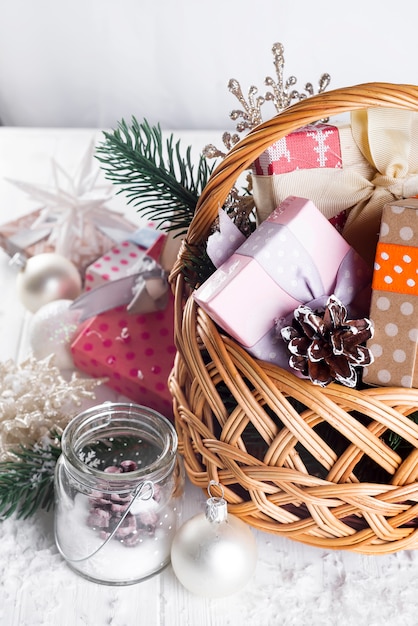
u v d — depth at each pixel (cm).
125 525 69
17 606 69
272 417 73
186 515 77
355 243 76
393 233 66
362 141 74
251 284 67
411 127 74
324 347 65
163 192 84
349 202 75
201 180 85
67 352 91
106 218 106
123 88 149
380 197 74
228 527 68
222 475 71
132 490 68
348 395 64
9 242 104
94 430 73
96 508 68
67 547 71
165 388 86
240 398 67
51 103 152
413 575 72
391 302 66
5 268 107
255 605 70
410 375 66
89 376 91
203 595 69
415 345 66
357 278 70
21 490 75
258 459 73
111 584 71
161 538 71
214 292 67
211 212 72
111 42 145
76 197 108
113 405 73
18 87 150
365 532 69
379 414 64
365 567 73
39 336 92
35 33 144
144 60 146
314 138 73
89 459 73
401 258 66
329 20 141
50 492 77
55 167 111
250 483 68
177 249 92
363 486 66
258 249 67
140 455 75
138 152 84
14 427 77
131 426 74
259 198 75
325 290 70
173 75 147
